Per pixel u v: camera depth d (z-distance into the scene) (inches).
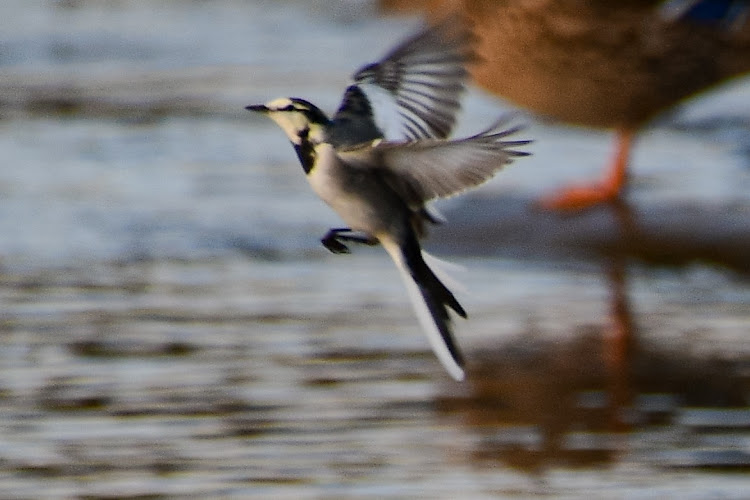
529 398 442.3
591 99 644.7
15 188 699.4
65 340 495.8
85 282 564.4
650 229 617.3
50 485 375.9
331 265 593.0
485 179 274.1
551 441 408.5
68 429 415.2
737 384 455.8
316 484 375.6
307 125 285.9
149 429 414.9
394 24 1112.8
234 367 468.4
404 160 276.1
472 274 578.6
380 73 289.9
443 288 286.4
